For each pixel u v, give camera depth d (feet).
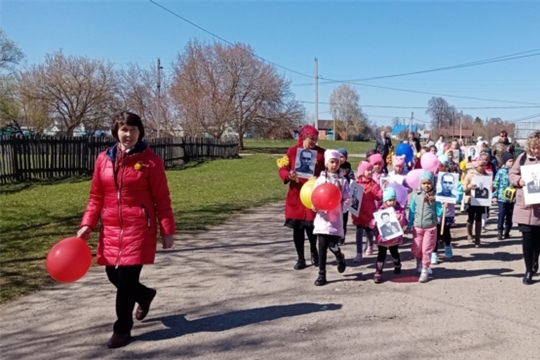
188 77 166.40
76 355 13.75
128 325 14.43
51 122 168.55
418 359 13.29
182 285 20.18
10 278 20.79
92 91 166.30
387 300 18.17
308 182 21.21
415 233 21.29
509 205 29.53
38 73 164.14
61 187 57.06
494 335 14.85
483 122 248.73
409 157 32.40
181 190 55.83
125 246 14.15
